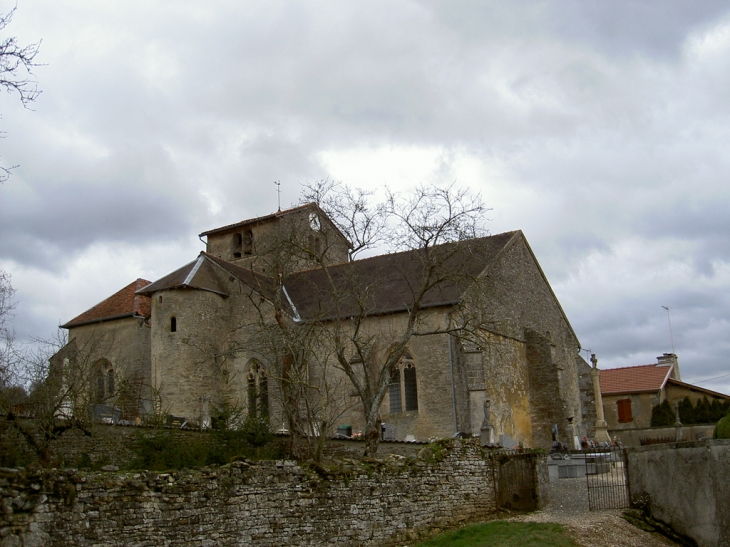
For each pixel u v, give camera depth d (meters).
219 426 25.73
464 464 23.23
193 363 39.16
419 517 21.14
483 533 20.16
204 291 40.59
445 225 30.84
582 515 21.50
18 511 13.88
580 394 49.09
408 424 37.03
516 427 40.47
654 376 61.59
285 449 26.23
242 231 50.56
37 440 23.16
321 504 18.75
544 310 47.03
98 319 43.84
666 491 20.53
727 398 59.44
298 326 35.06
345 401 37.56
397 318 38.25
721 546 18.92
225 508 16.84
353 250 31.59
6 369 26.48
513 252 43.97
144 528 15.45
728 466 19.02
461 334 35.28
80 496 14.73
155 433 24.39
